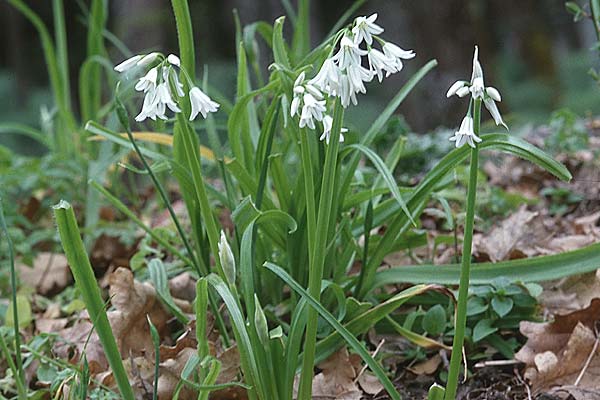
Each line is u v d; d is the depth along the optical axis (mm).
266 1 4359
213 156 924
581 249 808
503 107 3191
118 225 1085
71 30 5082
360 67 658
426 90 2637
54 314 965
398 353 852
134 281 864
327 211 699
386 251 837
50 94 4008
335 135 689
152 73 668
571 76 3869
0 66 5312
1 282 1016
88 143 1236
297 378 796
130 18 3572
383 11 4023
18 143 3725
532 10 4051
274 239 840
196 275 925
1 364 880
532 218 993
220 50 5133
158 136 881
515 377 827
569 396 793
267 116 808
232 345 795
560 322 822
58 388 776
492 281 827
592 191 1156
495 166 1286
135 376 792
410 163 1163
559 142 1199
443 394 701
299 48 1025
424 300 880
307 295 699
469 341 849
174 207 1168
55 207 666
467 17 2672
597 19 911
